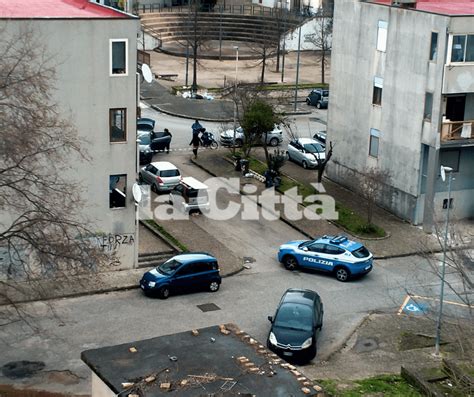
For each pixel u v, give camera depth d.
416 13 46.19
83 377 30.62
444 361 31.45
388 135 49.34
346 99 52.69
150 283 37.41
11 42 33.19
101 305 36.56
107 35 36.81
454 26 44.25
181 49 94.56
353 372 32.19
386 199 50.00
